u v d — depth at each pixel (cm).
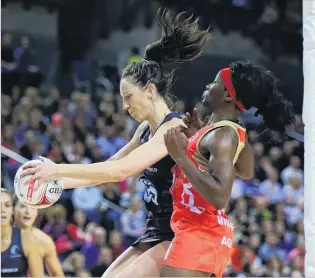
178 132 445
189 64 1922
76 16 2048
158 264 533
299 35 2155
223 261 488
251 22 2111
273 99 482
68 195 1302
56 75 1962
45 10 2012
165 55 563
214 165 444
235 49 2059
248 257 1280
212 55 1998
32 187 488
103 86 1908
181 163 440
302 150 1719
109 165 495
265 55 2106
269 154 1670
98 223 1298
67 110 1622
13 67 1742
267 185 1525
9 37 1759
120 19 2088
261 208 1441
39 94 1772
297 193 1540
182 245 479
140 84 537
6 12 1955
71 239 1199
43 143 1416
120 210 1315
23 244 736
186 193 486
